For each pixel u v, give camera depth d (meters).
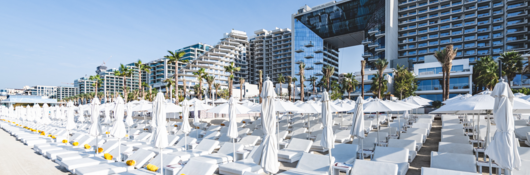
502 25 65.38
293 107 11.91
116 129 8.53
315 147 10.13
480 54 65.75
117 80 155.50
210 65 102.31
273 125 6.27
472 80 42.22
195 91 81.38
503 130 5.09
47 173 7.83
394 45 74.06
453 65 44.62
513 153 4.96
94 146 11.00
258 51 115.56
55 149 10.18
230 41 112.88
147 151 8.21
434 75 43.84
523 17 62.62
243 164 7.54
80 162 7.71
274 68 104.19
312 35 95.38
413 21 73.62
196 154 8.84
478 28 66.94
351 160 7.77
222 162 8.16
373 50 77.56
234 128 8.78
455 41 68.06
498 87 5.21
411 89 41.84
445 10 70.12
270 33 117.38
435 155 6.90
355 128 7.98
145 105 18.08
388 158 7.52
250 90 81.81
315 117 21.86
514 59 31.38
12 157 9.78
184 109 11.67
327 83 52.66
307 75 93.25
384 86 43.25
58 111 22.17
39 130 16.25
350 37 94.62
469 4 67.06
